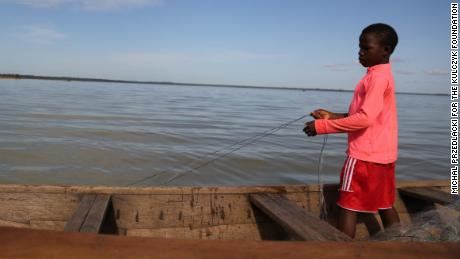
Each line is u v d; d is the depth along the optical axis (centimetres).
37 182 686
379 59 266
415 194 346
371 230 338
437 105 6044
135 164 850
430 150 1233
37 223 297
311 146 1197
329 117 306
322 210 337
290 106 3847
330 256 129
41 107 2144
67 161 836
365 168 268
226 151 1039
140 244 129
